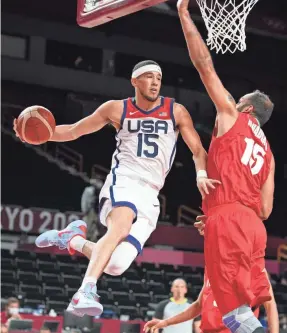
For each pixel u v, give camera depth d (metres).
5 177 22.08
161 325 4.36
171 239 18.66
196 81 23.75
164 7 20.95
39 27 20.95
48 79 21.66
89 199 16.77
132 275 15.80
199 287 15.75
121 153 4.34
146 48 22.14
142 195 4.24
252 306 3.78
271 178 3.89
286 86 23.67
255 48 22.73
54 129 4.34
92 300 3.82
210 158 3.85
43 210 17.80
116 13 4.90
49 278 15.02
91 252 4.27
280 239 19.31
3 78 21.22
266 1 19.52
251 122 3.85
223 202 3.74
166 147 4.30
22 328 9.15
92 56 22.77
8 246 17.83
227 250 3.64
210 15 4.43
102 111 4.37
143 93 4.27
